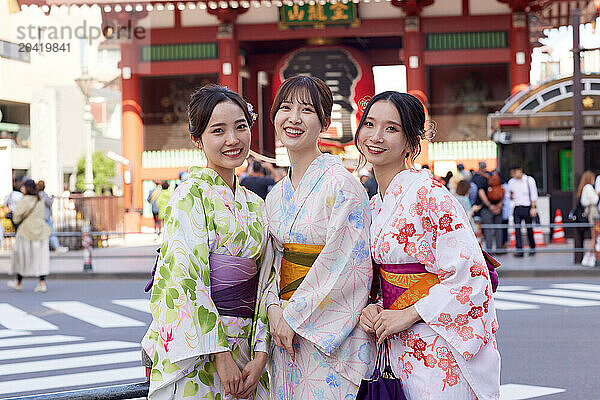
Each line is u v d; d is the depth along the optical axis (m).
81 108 42.31
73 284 14.05
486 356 3.03
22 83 33.19
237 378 3.09
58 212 20.97
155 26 25.72
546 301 10.98
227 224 3.16
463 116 26.80
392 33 25.17
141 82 26.47
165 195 19.73
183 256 3.05
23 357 7.83
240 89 26.95
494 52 24.64
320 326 3.15
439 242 3.05
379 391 3.08
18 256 13.00
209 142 3.22
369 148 3.26
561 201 19.25
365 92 26.44
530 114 18.66
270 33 25.62
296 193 3.30
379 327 3.10
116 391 3.09
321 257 3.17
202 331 3.02
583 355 7.54
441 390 3.02
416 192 3.12
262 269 3.30
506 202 16.44
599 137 18.78
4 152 30.44
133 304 11.34
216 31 25.56
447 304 3.00
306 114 3.32
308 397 3.21
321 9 25.12
